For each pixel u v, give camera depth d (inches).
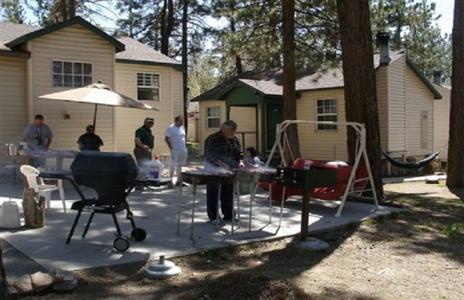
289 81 583.8
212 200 302.5
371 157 398.0
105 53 589.3
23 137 476.4
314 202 391.9
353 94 401.1
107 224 291.1
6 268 207.0
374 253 258.7
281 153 389.7
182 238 261.1
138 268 214.5
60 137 560.7
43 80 546.3
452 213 386.3
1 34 589.9
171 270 206.5
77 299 179.2
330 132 800.9
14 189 434.3
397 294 197.6
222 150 287.1
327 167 347.6
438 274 224.8
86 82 576.4
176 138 459.5
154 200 385.1
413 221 342.3
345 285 206.1
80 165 239.9
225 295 182.1
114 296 183.0
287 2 575.5
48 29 541.0
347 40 402.3
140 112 733.9
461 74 567.8
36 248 236.7
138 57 722.2
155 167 286.4
